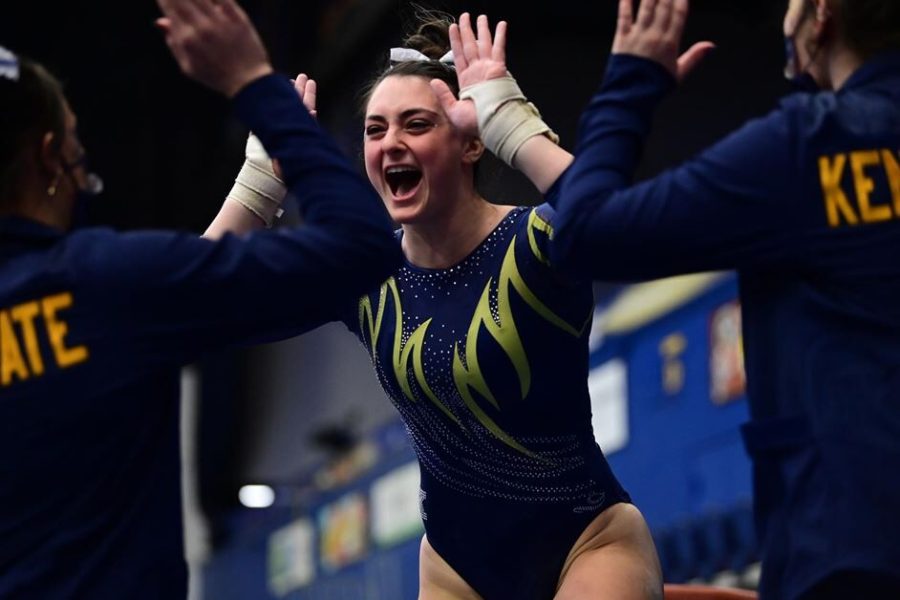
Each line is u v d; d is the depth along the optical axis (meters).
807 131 6.94
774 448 6.94
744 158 6.91
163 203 44.31
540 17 28.12
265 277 6.80
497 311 9.76
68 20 41.28
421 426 10.32
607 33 28.64
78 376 6.75
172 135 43.69
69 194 7.20
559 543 10.34
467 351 9.80
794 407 6.89
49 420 6.72
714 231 6.86
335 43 34.31
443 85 8.48
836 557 6.62
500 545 10.45
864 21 7.15
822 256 6.85
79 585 6.66
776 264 6.95
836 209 6.86
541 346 9.73
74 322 6.79
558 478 10.13
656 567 10.33
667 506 24.16
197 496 47.00
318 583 39.41
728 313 22.39
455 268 10.01
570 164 7.69
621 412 25.98
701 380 23.20
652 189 6.96
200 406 47.03
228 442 46.91
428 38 10.91
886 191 6.88
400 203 10.00
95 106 43.19
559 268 7.38
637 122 7.34
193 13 7.04
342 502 38.25
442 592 10.84
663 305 24.73
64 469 6.73
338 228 6.92
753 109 26.20
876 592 6.57
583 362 9.99
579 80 28.64
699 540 23.03
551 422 9.95
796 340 6.92
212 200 42.62
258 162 10.20
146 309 6.80
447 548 10.73
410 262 10.24
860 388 6.71
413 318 10.09
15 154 6.89
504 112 8.05
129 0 41.06
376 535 35.72
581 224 7.04
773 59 26.08
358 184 7.11
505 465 10.12
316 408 41.66
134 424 6.88
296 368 43.34
